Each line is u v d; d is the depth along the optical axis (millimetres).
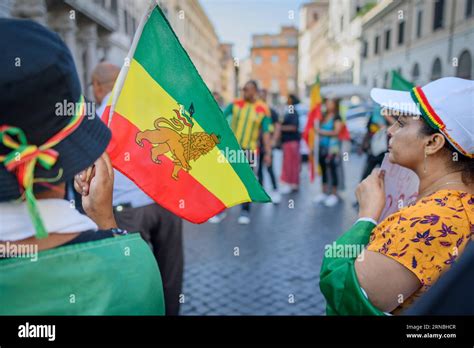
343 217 5426
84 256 664
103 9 10805
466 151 958
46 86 594
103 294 664
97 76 2539
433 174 1028
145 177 1231
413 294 934
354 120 11945
